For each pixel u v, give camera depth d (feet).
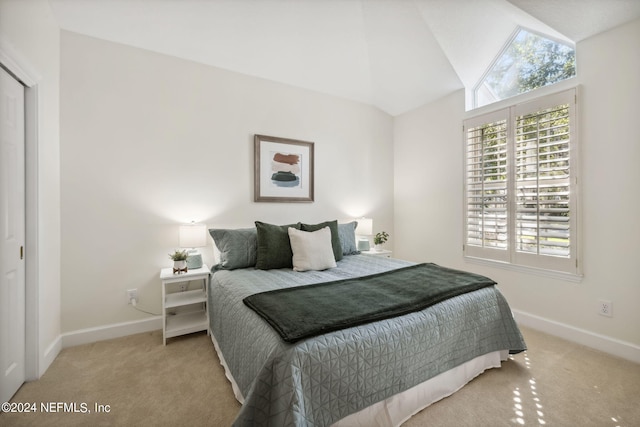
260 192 10.20
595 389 5.63
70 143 7.40
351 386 4.16
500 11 8.20
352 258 9.82
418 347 4.91
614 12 6.45
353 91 11.96
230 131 9.71
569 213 7.70
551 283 8.14
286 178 10.75
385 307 5.01
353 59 10.29
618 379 5.94
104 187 7.84
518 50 9.22
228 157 9.67
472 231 10.25
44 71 6.40
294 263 8.17
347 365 4.15
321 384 3.93
